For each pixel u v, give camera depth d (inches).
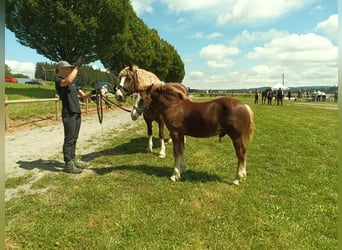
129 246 117.2
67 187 183.0
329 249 114.4
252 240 121.2
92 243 119.9
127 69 249.9
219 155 267.7
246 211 147.5
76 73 201.0
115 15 954.7
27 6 847.7
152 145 314.2
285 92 2588.6
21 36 957.8
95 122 522.9
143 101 220.4
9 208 152.1
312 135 385.4
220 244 118.1
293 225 133.1
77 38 912.9
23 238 123.2
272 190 177.0
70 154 213.9
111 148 299.9
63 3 879.7
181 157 209.9
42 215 144.6
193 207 152.3
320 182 192.5
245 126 177.9
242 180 194.7
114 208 151.2
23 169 224.8
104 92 262.4
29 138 349.1
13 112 521.3
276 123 522.6
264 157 260.8
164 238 123.0
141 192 173.3
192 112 183.2
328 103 1398.9
